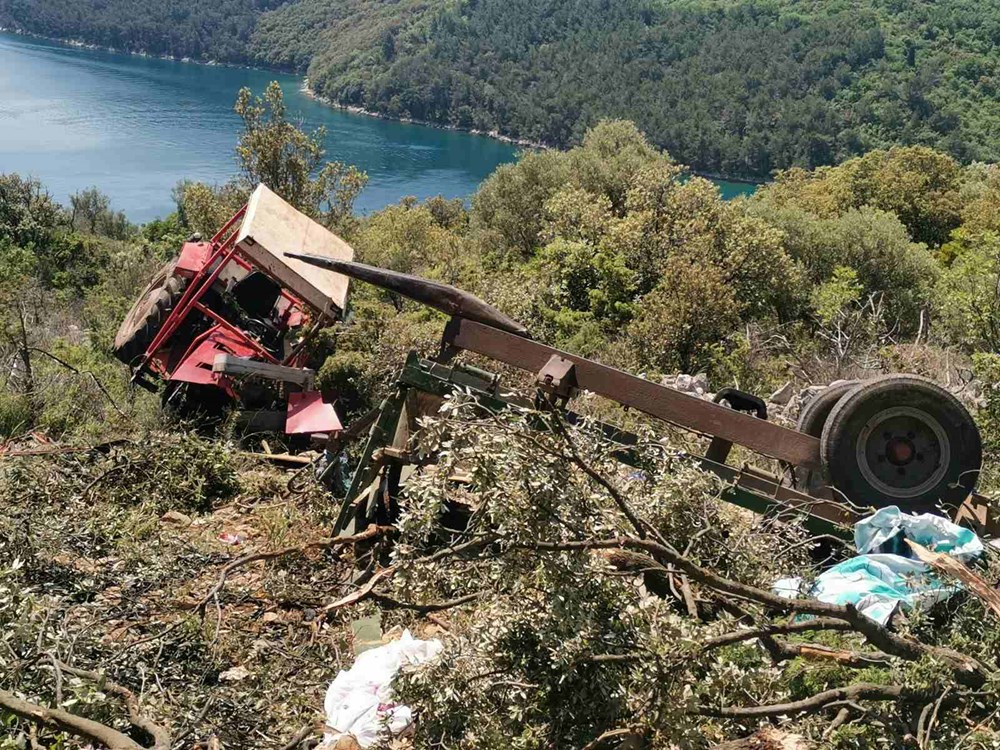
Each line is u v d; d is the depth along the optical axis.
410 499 4.14
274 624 5.38
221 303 10.51
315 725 4.24
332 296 9.64
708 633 3.91
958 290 15.91
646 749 3.75
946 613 4.72
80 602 5.46
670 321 13.39
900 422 5.84
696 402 5.88
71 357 11.77
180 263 10.86
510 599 3.93
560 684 3.70
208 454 7.41
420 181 76.31
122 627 5.19
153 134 93.94
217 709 4.52
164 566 5.78
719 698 3.78
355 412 9.41
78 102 110.62
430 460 5.78
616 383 5.83
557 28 140.12
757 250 16.80
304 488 7.13
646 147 28.42
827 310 15.60
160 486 7.09
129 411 9.61
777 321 16.39
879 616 4.72
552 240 19.62
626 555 4.18
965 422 5.81
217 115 108.44
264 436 9.02
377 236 22.97
